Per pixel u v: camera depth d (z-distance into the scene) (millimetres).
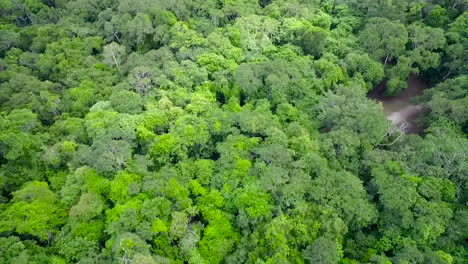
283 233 37344
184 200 40375
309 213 40500
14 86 58906
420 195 44281
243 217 39469
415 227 40844
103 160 42781
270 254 36625
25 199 41156
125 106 51906
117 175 41344
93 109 52688
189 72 57781
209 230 39250
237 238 39438
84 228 38531
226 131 48906
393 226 42062
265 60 62906
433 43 65125
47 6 86375
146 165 44031
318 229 39844
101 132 47344
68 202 41625
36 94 58688
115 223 36875
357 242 42062
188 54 61688
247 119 48344
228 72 59219
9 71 62750
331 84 61438
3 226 37781
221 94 59094
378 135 49094
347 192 42438
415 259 38094
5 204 41938
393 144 52469
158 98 54625
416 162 47750
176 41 63906
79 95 55906
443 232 42281
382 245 41094
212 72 59531
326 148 47281
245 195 40062
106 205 41188
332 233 39594
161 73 58312
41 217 38750
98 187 41531
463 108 53188
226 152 45656
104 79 60469
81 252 36719
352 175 44656
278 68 57750
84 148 46094
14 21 84188
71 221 39250
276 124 49719
